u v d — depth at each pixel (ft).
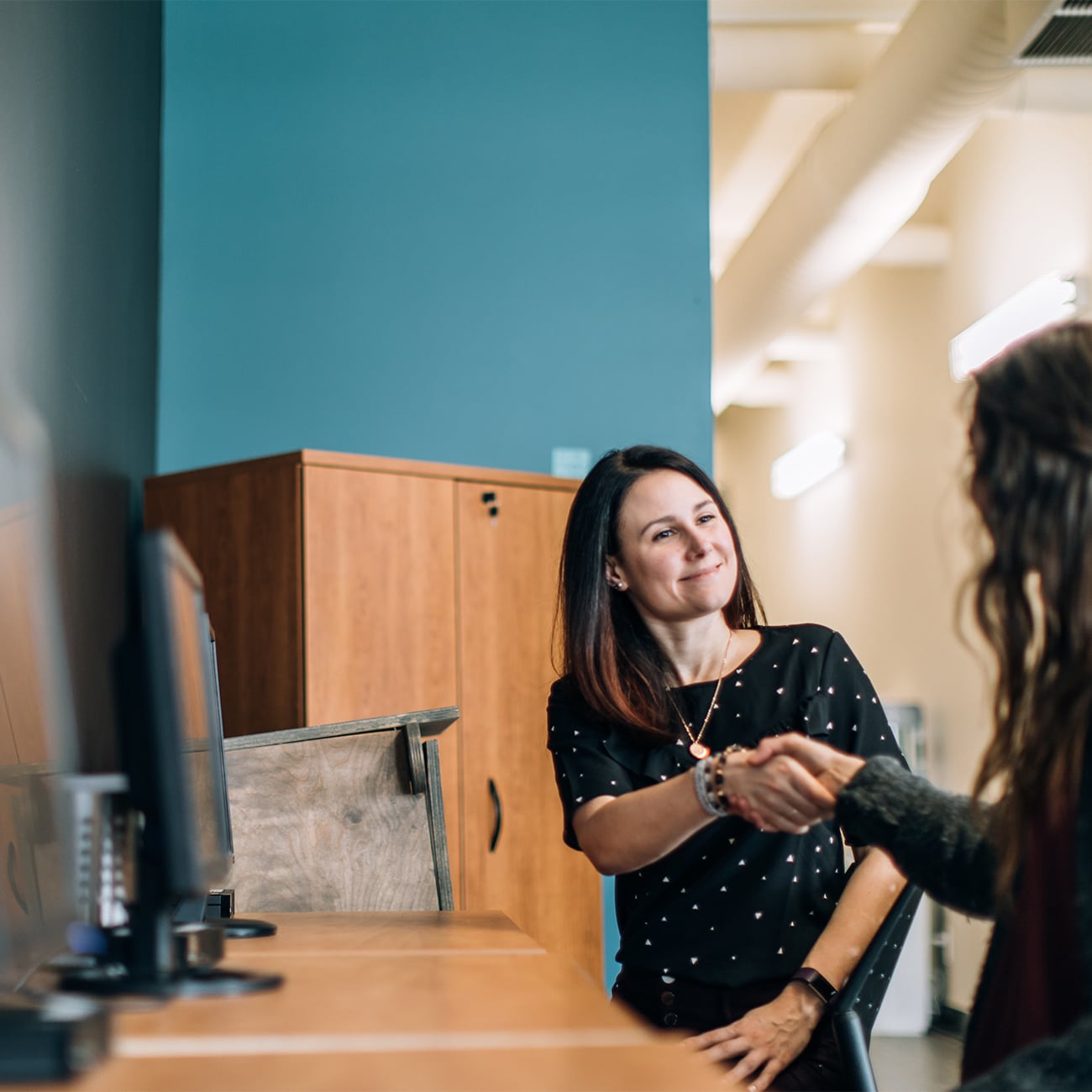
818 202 17.42
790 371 27.99
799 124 20.06
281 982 4.38
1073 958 3.42
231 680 10.78
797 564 27.61
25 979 3.92
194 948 4.66
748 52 16.84
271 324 12.84
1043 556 3.58
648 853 5.82
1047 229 17.98
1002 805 3.66
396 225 13.14
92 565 8.83
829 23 16.90
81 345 8.51
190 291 12.76
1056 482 3.60
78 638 8.25
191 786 3.91
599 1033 3.53
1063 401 3.65
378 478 10.97
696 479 6.83
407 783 8.38
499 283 13.23
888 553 22.74
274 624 10.64
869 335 23.70
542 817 11.44
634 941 6.28
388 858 8.18
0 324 6.34
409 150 13.25
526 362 13.16
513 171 13.41
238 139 13.01
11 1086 2.90
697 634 6.70
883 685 23.06
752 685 6.61
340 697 10.57
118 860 5.18
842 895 6.14
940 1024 20.01
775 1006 5.79
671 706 6.63
